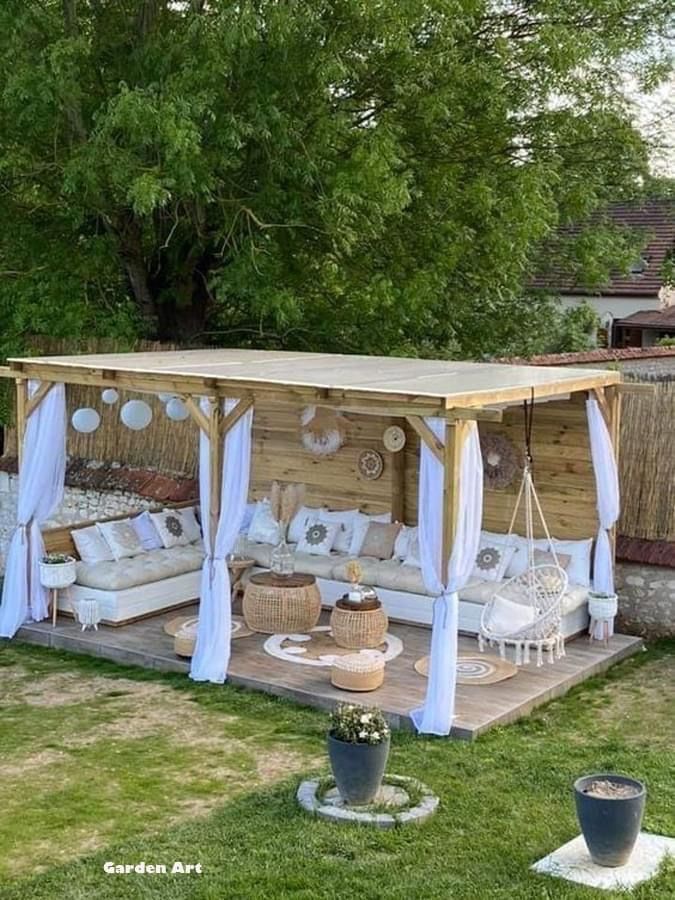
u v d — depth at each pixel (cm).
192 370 1223
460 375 1198
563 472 1326
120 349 1684
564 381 1152
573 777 904
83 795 879
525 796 865
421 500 1030
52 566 1307
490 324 2159
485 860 754
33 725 1044
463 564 1028
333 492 1500
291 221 1625
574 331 2244
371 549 1412
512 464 1356
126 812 845
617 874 730
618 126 1903
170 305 1905
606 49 1738
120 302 1838
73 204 1691
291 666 1170
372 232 1705
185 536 1483
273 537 1493
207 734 1014
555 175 1775
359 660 1108
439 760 942
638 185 2036
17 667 1220
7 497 1769
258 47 1505
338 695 1084
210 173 1512
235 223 1641
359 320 1873
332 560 1404
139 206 1413
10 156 1591
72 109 1551
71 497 1727
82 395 1734
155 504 1620
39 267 1756
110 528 1413
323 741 993
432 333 2056
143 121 1415
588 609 1262
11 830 814
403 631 1295
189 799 870
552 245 2111
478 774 912
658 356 1886
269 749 976
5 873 745
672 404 1295
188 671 1191
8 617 1320
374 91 1755
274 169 1580
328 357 1430
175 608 1396
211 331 1933
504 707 1051
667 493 1300
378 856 759
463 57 1769
